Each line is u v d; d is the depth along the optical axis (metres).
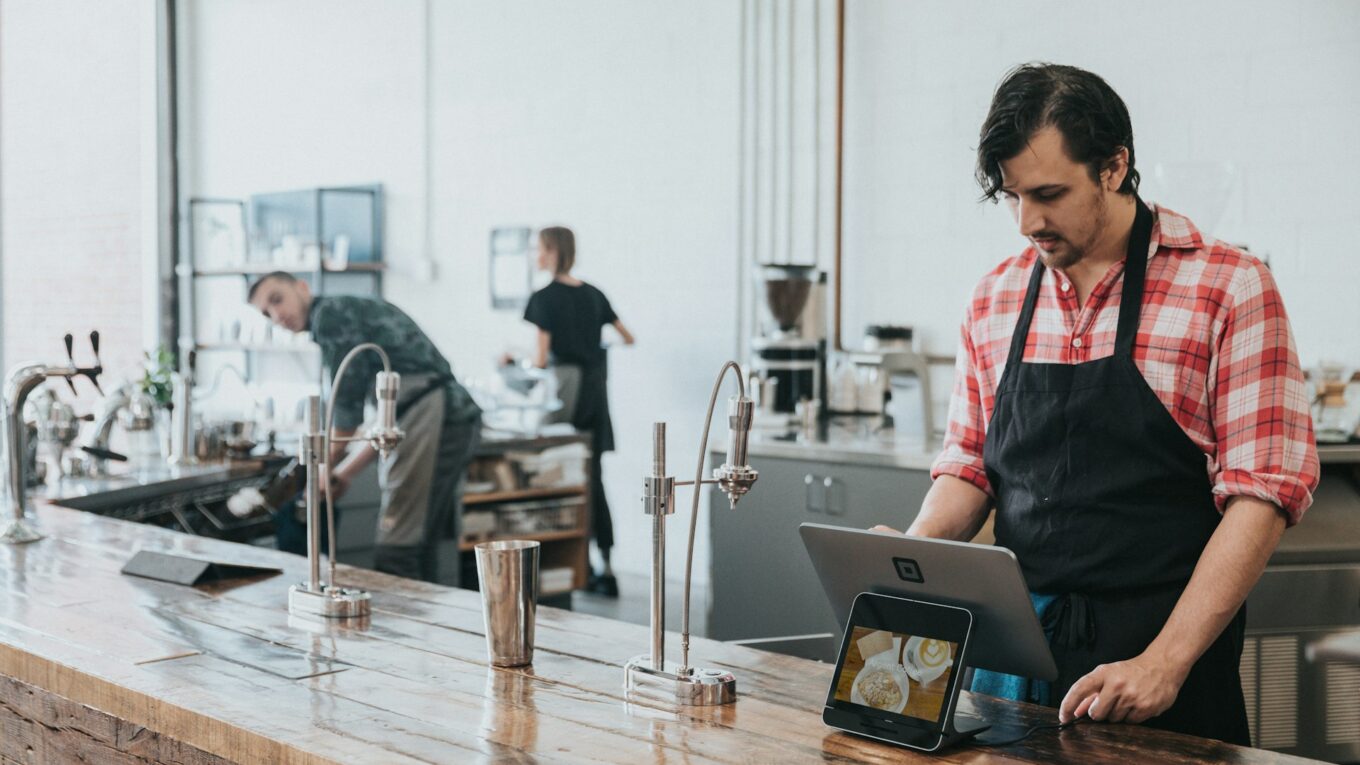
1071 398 2.00
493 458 5.36
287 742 1.62
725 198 6.43
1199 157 4.80
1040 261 2.11
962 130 5.48
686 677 1.80
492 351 7.73
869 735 1.65
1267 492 1.82
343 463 4.64
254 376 9.30
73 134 9.08
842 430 4.94
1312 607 3.46
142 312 9.07
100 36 9.08
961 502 2.20
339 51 8.52
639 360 6.87
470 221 7.79
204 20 9.41
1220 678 1.96
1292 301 4.60
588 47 7.05
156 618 2.32
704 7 6.46
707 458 6.55
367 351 4.61
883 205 5.78
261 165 9.09
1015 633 1.63
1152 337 1.95
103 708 1.92
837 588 1.80
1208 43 4.75
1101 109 1.82
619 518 6.98
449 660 2.03
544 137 7.32
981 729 1.65
